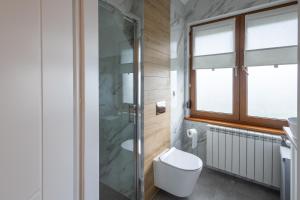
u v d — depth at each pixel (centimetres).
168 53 225
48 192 47
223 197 201
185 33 267
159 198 201
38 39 42
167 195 206
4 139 34
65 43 53
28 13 39
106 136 158
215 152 238
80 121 65
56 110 50
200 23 262
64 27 53
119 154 173
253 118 229
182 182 178
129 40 175
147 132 190
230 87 247
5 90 34
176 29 243
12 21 35
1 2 33
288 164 164
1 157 34
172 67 236
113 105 162
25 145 39
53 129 49
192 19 260
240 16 231
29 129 40
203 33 258
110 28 154
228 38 238
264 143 205
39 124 43
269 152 203
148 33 185
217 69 255
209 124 250
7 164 35
